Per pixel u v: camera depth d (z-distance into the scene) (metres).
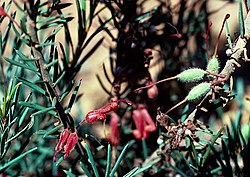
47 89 0.32
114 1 0.40
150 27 0.41
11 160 0.36
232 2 0.47
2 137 0.33
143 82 0.43
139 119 0.42
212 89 0.32
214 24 0.73
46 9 0.34
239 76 0.71
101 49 0.69
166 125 0.35
